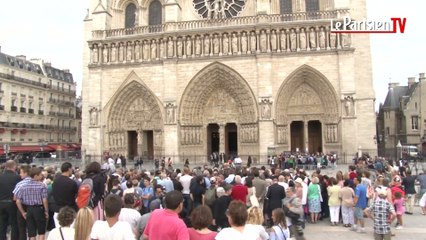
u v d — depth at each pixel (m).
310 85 64.12
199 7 70.31
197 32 65.25
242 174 26.44
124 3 73.50
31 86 95.06
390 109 99.88
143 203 19.28
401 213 23.50
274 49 62.97
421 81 92.94
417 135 92.25
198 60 65.19
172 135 64.75
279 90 62.88
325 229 23.52
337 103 61.53
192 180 20.30
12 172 17.50
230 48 64.31
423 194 29.78
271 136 61.47
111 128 68.88
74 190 15.65
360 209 22.61
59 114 107.06
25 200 16.27
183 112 66.12
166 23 66.62
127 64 68.00
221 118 67.31
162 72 66.62
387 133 100.19
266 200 20.31
